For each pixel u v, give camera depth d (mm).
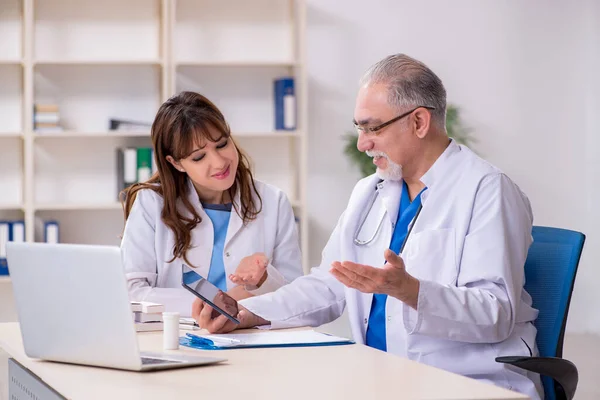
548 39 6195
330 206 5957
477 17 6094
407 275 2090
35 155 5621
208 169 2789
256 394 1558
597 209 6266
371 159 5820
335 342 2168
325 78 5930
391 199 2559
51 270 1866
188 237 2889
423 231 2379
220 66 5762
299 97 5734
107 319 1781
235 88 5789
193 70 5727
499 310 2186
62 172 5656
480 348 2285
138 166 5449
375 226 2600
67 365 1905
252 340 2191
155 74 5715
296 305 2533
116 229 5742
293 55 5762
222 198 2982
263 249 2998
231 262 2922
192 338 2145
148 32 5711
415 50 6031
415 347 2316
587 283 6402
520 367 2129
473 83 6113
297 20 5832
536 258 2494
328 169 5945
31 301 1936
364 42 5969
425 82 2420
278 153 5859
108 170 5711
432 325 2137
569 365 2148
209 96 5762
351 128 5969
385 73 2432
